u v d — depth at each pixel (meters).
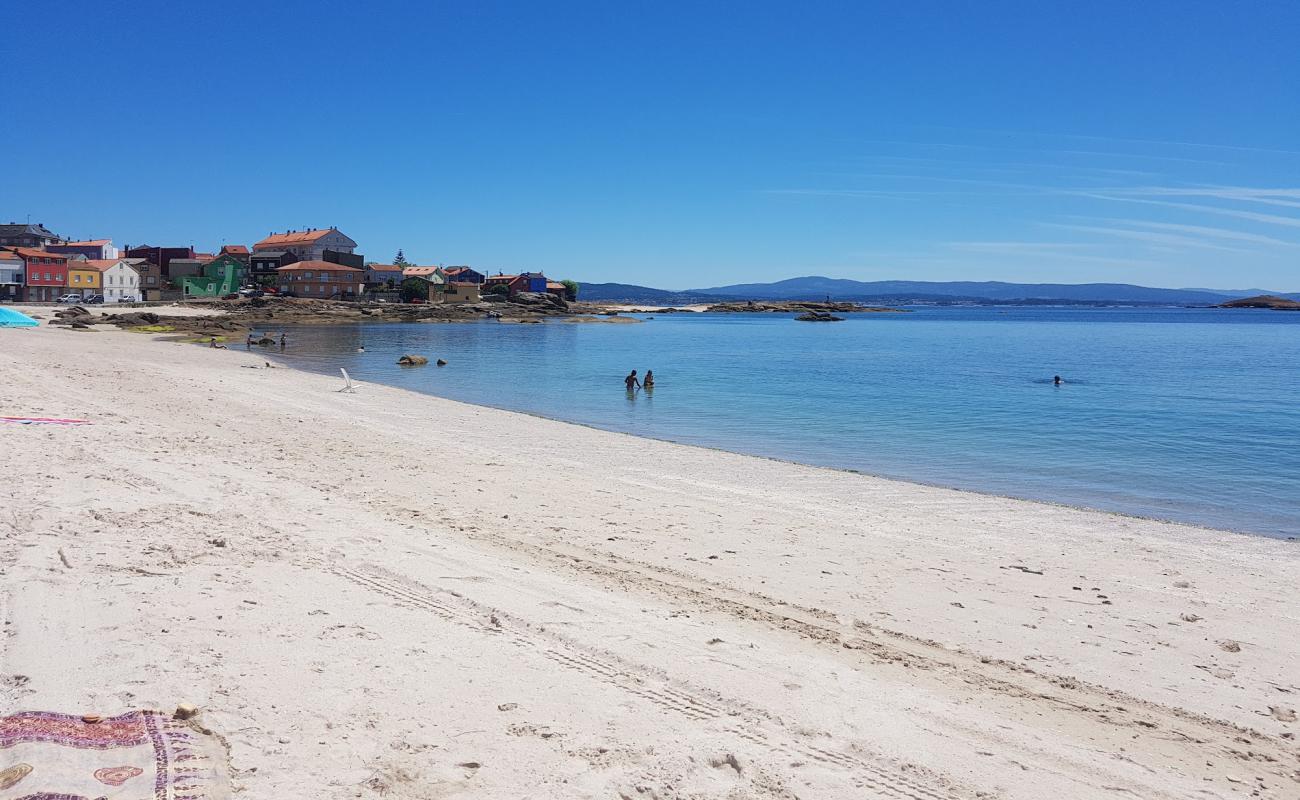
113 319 78.00
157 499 12.27
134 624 7.44
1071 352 80.06
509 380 47.41
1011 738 7.02
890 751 6.51
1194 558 14.11
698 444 26.41
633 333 120.00
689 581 11.29
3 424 17.38
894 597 11.12
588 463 21.08
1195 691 8.50
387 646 7.65
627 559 12.20
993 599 11.26
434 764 5.68
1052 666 8.97
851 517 16.09
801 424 31.34
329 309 123.06
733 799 5.60
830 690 7.62
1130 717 7.79
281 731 5.89
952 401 39.22
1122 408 36.66
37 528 10.09
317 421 25.28
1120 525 16.48
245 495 13.30
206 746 5.56
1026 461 24.12
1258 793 6.48
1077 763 6.69
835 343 98.00
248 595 8.61
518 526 13.80
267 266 145.75
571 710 6.70
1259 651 9.75
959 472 22.34
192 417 23.23
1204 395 41.97
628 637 8.52
